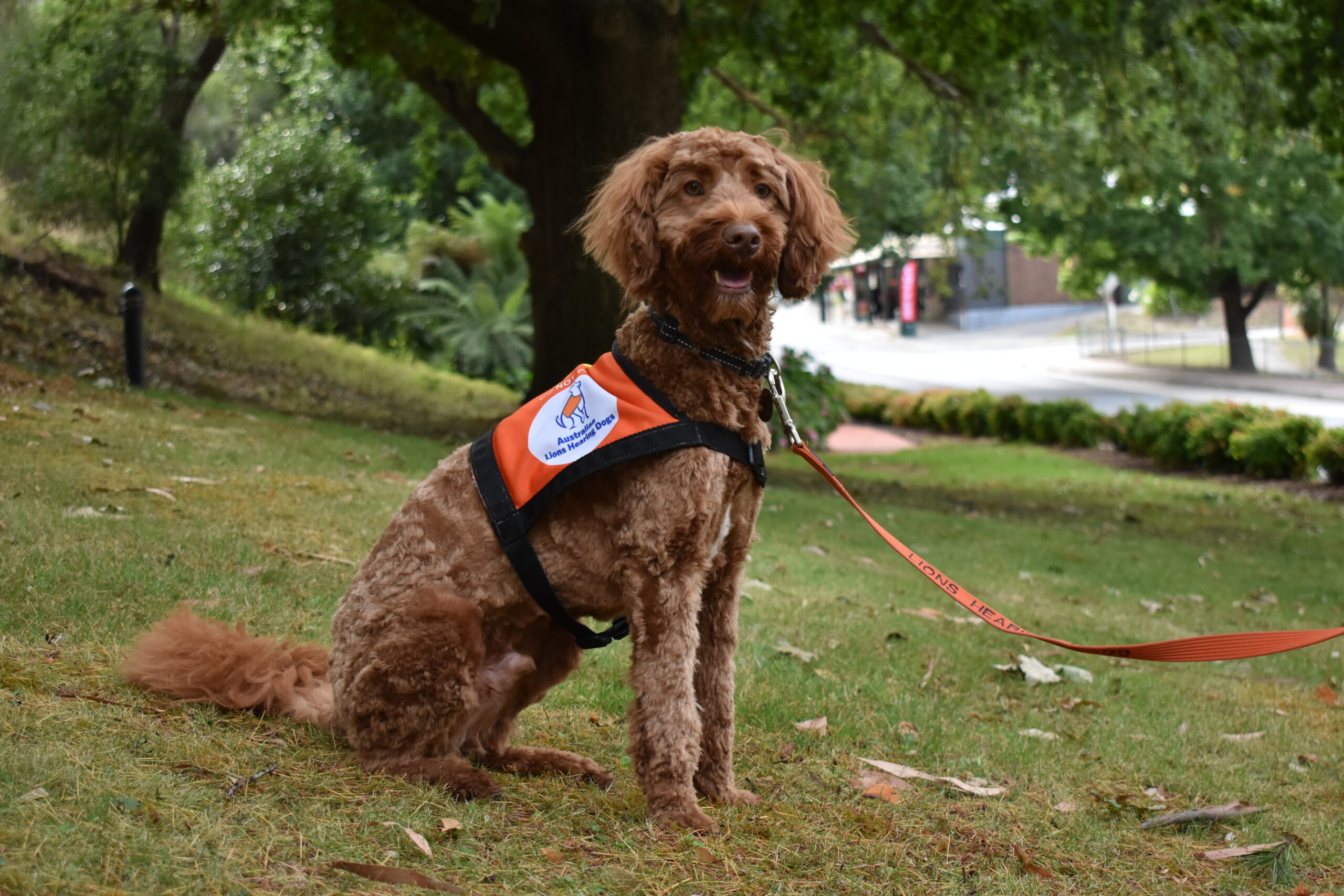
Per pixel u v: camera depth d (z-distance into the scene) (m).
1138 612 7.89
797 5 12.66
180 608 3.58
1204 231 28.50
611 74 11.26
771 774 3.57
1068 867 3.06
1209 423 18.23
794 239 3.23
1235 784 4.05
